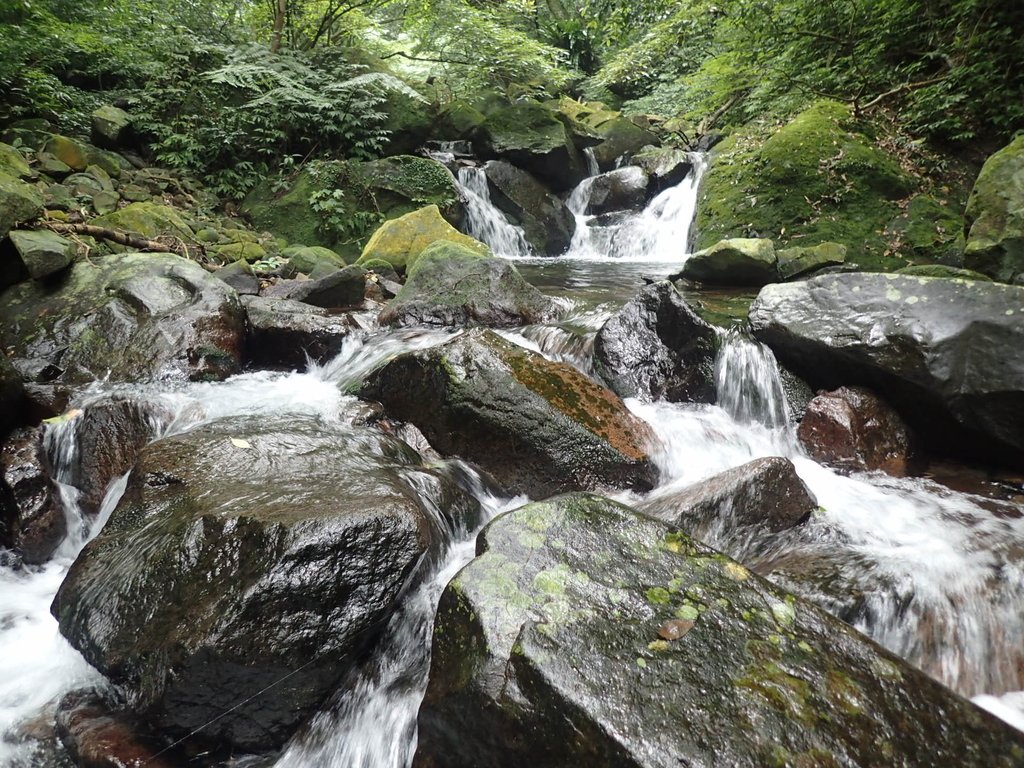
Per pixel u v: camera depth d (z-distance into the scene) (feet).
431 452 12.64
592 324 17.30
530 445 11.98
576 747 5.35
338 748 7.30
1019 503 11.36
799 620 6.44
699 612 6.47
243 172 30.96
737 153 32.55
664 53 51.11
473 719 5.85
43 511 10.78
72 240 18.85
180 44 31.22
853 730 5.44
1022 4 24.94
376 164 31.96
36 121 25.77
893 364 13.00
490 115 38.93
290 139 33.09
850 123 28.81
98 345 15.24
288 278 23.58
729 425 14.29
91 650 7.65
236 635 6.86
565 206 38.96
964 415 12.37
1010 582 8.97
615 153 42.88
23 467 10.98
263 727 7.22
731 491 10.17
